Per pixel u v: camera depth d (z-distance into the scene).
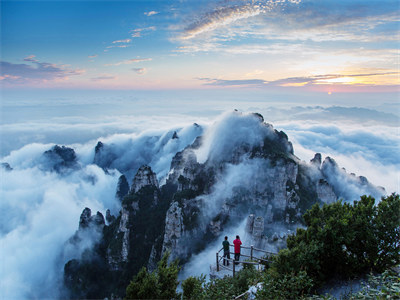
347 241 12.84
